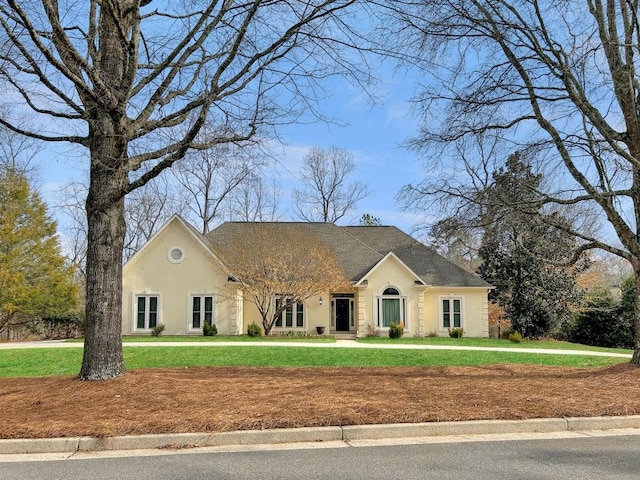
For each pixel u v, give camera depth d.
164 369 11.55
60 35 8.27
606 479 5.39
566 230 12.51
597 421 7.73
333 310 29.64
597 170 12.63
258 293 27.12
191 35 9.58
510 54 12.31
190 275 27.02
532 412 7.92
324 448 6.70
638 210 11.98
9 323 28.48
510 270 29.59
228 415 7.56
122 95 9.09
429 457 6.24
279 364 14.81
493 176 13.27
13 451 6.70
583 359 16.59
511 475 5.55
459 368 12.80
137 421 7.34
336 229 32.91
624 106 11.73
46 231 27.92
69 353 17.50
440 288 28.98
